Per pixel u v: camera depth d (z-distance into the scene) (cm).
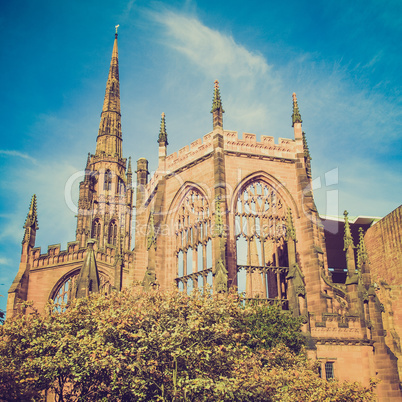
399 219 8475
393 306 7269
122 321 3766
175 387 3603
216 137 6844
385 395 5675
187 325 3819
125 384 3775
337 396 4231
